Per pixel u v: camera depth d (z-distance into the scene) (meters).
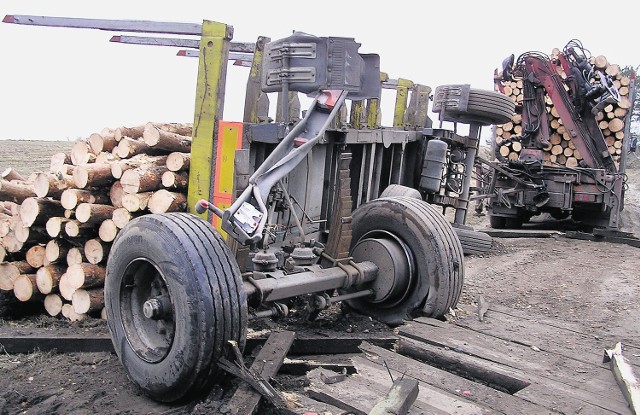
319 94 4.28
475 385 3.81
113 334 3.82
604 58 13.22
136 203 4.65
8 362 4.18
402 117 8.60
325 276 4.33
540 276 7.52
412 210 4.87
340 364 3.94
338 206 4.61
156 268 3.50
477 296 6.27
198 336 3.32
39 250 5.04
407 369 3.98
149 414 3.45
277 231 4.92
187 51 7.14
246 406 3.24
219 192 4.54
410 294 4.90
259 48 4.89
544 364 4.25
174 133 5.14
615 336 5.04
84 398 3.63
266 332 4.41
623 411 3.52
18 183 5.37
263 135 4.42
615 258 9.06
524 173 11.40
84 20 4.85
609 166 11.48
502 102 7.63
